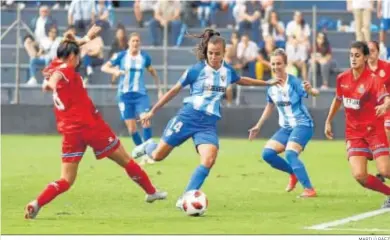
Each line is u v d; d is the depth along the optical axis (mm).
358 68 21406
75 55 20000
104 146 20312
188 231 18375
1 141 41219
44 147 38531
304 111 24406
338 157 35188
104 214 20875
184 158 34625
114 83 44406
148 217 20375
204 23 46938
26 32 45750
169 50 45188
